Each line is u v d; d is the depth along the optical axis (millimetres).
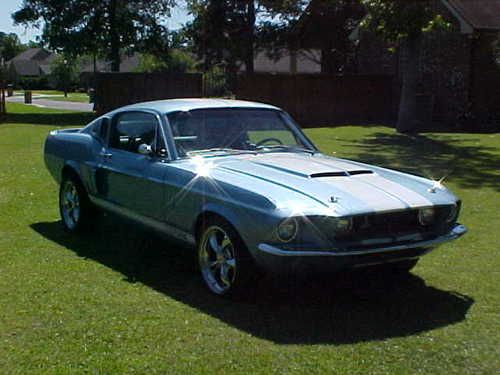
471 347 4590
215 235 5586
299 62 49906
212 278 5648
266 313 5203
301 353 4445
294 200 5023
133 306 5289
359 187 5402
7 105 43281
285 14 32594
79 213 7543
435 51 25781
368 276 6188
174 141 6250
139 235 7645
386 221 5113
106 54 36031
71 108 39750
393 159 14648
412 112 21875
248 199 5156
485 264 6605
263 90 26562
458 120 24391
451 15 24984
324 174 5645
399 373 4176
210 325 4918
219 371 4164
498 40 23547
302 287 5875
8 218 8406
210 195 5496
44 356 4340
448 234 5473
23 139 19031
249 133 6633
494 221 8492
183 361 4297
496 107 25156
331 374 4145
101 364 4230
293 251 4895
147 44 35438
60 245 7168
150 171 6246
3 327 4809
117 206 6852
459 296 5676
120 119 7082
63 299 5406
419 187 5652
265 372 4156
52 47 34406
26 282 5832
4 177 11453
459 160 14500
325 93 27328
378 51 28641
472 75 24609
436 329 4918
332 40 32875
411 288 5891
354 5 31984
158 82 28281
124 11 34688
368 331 4867
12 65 92625
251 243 5129
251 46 33031
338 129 23188
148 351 4441
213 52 33906
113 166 6805
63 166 7762
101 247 7113
